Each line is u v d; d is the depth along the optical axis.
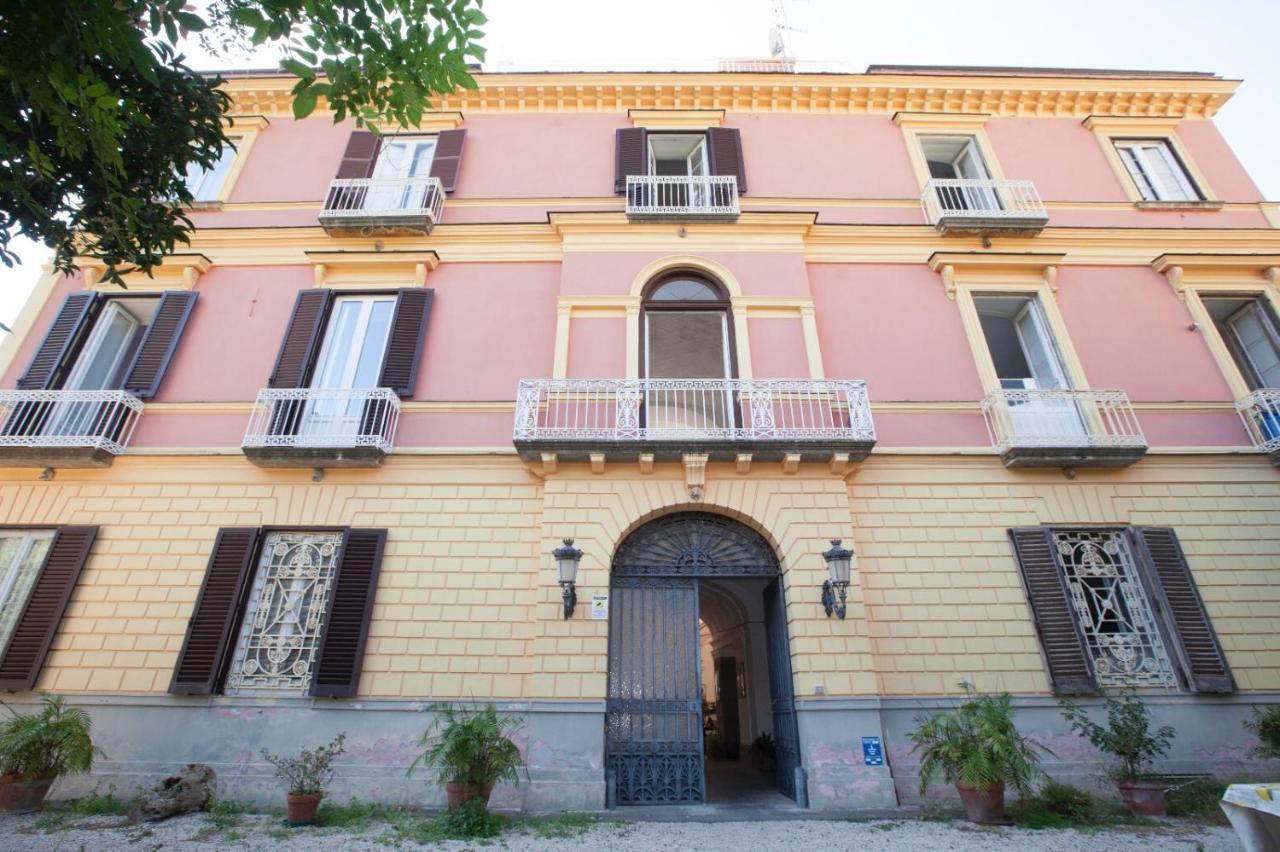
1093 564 7.87
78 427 8.38
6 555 7.76
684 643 7.60
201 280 9.70
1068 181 10.86
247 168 10.85
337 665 7.06
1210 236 10.11
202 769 6.53
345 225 9.73
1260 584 7.77
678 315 9.52
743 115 11.52
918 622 7.50
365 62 4.12
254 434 8.08
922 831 5.75
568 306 9.17
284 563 7.81
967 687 7.14
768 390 8.20
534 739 6.77
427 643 7.28
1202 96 11.48
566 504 7.79
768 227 9.75
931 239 10.04
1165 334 9.38
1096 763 6.88
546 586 7.37
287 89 11.36
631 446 7.71
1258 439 8.51
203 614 7.32
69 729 6.20
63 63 3.61
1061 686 7.13
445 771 5.95
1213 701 7.17
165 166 4.80
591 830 5.85
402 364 8.81
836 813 6.37
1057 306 9.53
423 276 9.59
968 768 5.86
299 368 8.76
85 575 7.61
